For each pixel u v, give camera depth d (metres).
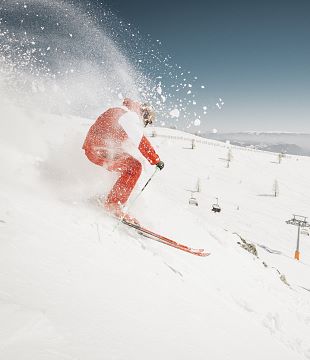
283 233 45.69
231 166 79.94
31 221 2.57
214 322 2.66
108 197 3.77
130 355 1.57
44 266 1.99
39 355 1.21
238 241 7.68
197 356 1.95
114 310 1.92
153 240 3.99
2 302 1.38
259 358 2.49
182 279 3.31
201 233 6.33
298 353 3.40
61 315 1.57
